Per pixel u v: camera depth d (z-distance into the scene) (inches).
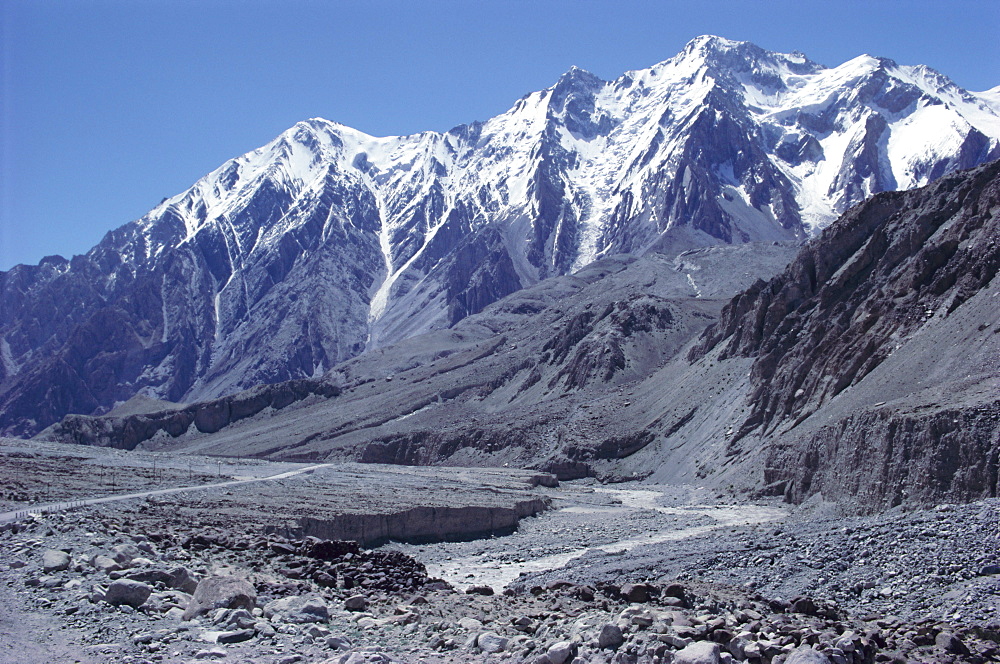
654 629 864.3
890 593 1278.3
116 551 1138.0
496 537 2600.9
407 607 1025.5
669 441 4662.9
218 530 1685.5
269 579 1098.7
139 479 2785.4
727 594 1160.8
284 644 856.9
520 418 6097.4
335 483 3213.6
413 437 6545.3
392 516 2420.0
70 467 2910.9
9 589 991.6
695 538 2031.3
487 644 875.4
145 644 833.5
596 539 2372.0
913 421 2313.0
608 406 5590.6
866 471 2423.7
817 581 1374.3
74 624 885.2
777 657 805.2
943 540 1391.5
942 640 945.5
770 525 2041.1
